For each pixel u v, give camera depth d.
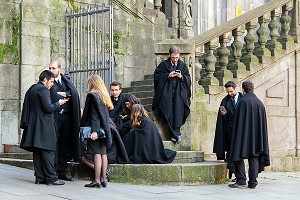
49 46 17.72
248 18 16.95
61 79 12.41
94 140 11.68
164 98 14.24
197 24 25.08
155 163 12.95
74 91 12.30
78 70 17.45
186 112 14.39
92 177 12.79
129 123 13.41
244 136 12.55
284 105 17.81
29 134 11.58
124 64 19.61
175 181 12.52
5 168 14.17
